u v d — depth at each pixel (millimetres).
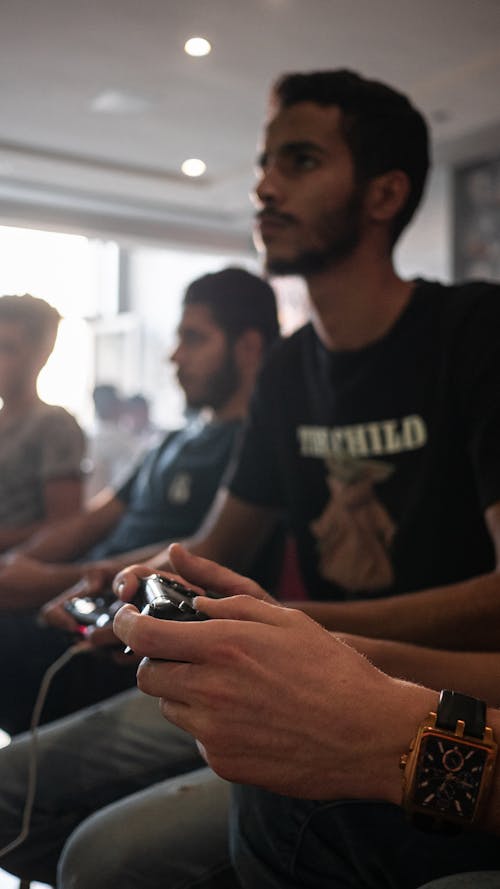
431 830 488
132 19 3521
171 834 827
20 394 2250
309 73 1096
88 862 814
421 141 1114
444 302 1031
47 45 3766
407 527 1011
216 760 476
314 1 3348
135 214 6590
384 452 1039
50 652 1493
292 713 469
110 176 5656
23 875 1020
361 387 1050
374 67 4020
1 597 1274
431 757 472
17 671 1508
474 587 789
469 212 5227
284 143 1076
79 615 980
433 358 1005
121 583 737
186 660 473
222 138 4988
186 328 1668
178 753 1045
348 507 1074
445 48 3797
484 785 473
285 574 1572
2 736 2199
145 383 9125
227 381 1667
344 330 1070
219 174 5707
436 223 6137
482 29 3598
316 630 495
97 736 1053
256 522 1226
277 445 1175
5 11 3439
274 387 1188
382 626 788
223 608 493
